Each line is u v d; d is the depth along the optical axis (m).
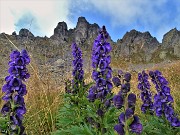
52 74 10.23
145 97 6.82
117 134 3.54
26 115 7.97
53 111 8.37
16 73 4.67
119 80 3.98
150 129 5.46
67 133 6.34
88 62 9.32
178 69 17.72
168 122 5.89
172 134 5.66
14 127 4.56
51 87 9.71
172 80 15.30
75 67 7.68
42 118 8.16
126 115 3.51
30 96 9.05
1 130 4.58
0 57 11.81
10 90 4.59
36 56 10.27
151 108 6.75
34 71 9.18
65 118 7.12
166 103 5.92
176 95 10.57
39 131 7.61
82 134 5.16
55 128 7.65
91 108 5.98
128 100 3.59
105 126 5.44
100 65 6.00
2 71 10.89
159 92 5.97
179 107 8.26
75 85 7.56
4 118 4.68
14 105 4.56
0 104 7.54
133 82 11.73
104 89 5.84
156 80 6.00
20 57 4.70
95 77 5.97
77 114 7.11
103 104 5.77
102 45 6.18
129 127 3.50
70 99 7.51
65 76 9.70
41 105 8.47
